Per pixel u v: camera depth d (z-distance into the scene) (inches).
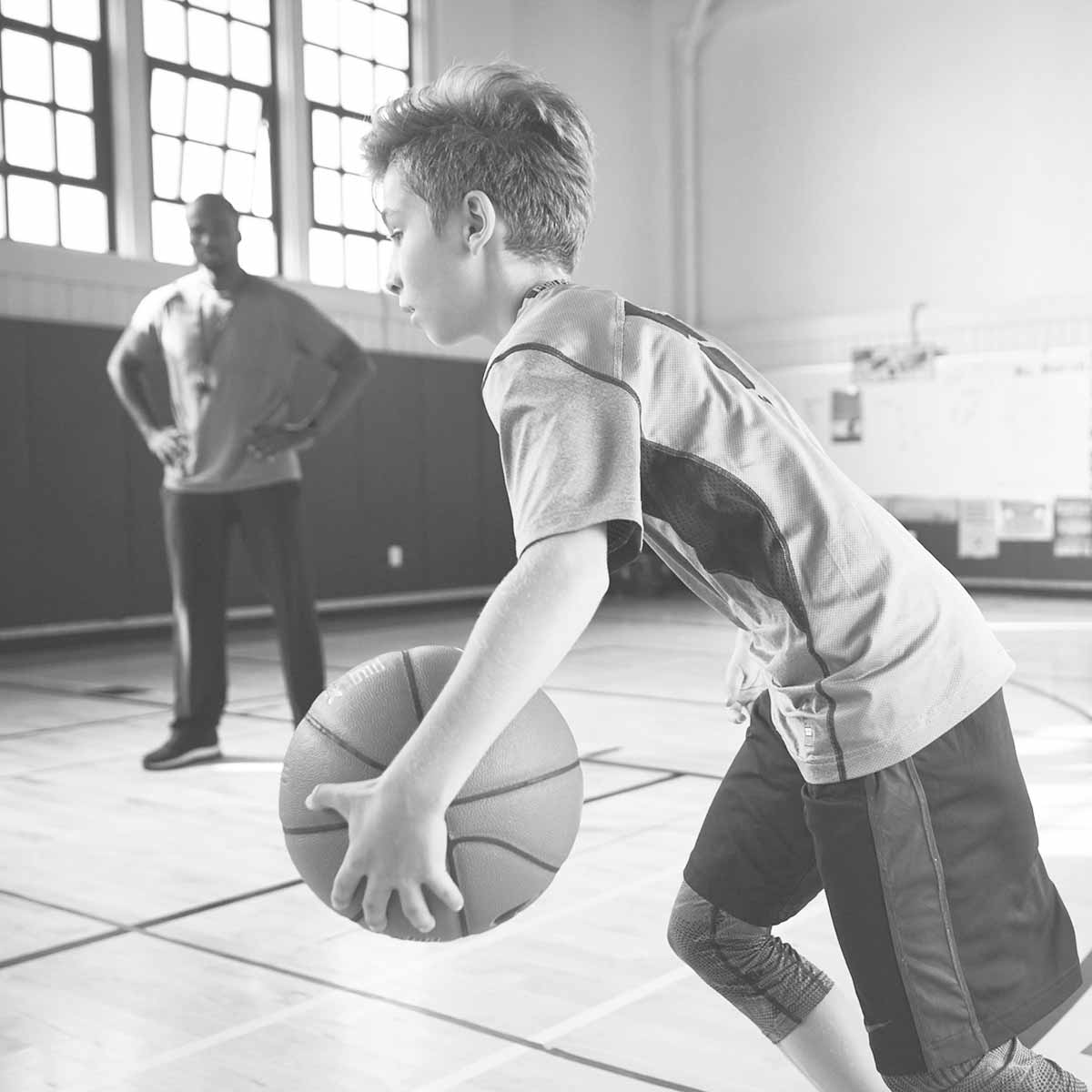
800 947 87.6
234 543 338.6
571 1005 78.1
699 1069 68.2
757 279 441.7
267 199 355.3
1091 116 378.0
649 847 115.0
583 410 36.8
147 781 147.9
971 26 395.2
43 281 303.0
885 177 414.3
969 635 42.4
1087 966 82.4
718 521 40.9
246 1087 66.7
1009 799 41.6
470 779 42.0
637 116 451.5
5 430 292.8
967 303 402.3
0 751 169.6
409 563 385.4
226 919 96.8
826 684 40.7
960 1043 39.6
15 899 102.7
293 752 43.7
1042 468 392.2
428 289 41.9
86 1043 73.1
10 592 294.4
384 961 86.8
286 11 352.8
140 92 320.2
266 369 150.2
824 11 420.2
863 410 421.7
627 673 235.0
